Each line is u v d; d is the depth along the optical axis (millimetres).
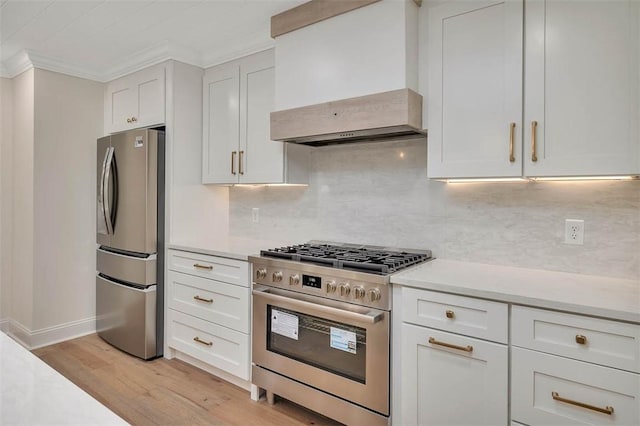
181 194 3004
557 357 1411
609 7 1488
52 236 3203
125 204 3020
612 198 1779
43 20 2494
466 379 1605
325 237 2758
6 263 3395
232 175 2883
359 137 2312
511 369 1504
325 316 1980
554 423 1421
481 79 1779
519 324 1483
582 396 1368
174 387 2533
